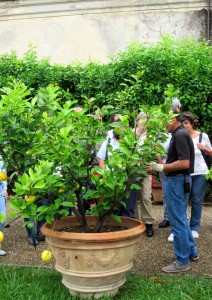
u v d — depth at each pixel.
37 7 13.88
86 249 3.77
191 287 4.34
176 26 12.79
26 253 5.80
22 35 14.02
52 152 3.86
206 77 9.04
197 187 6.23
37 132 3.96
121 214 5.93
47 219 3.82
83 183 4.27
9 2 14.05
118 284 4.05
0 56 10.86
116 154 3.95
